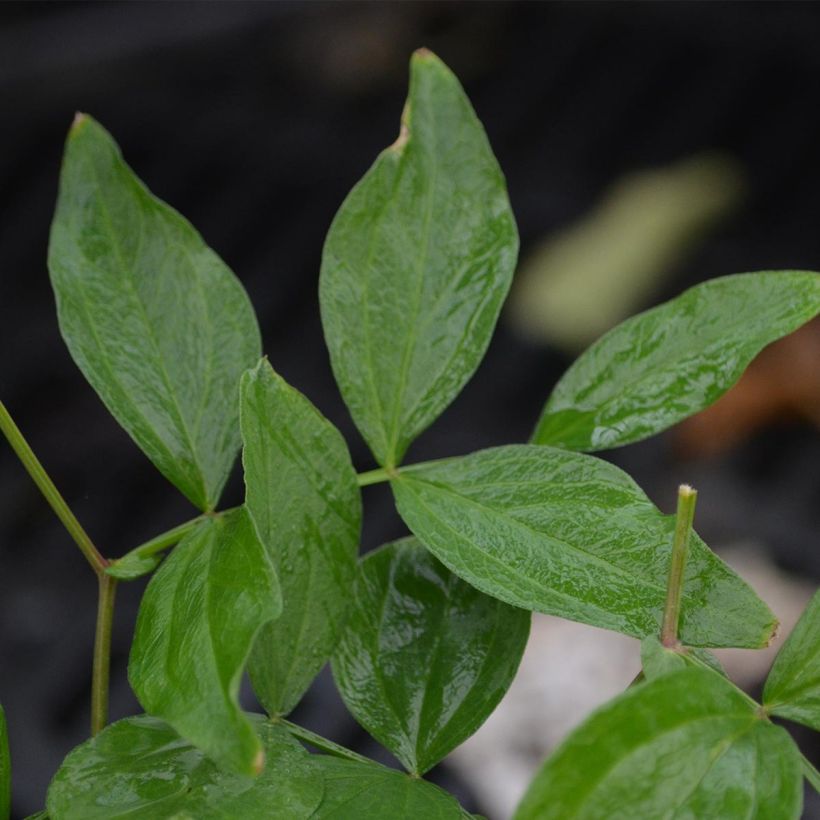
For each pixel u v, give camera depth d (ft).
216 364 1.39
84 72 3.57
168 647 1.27
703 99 3.59
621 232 3.25
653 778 1.24
